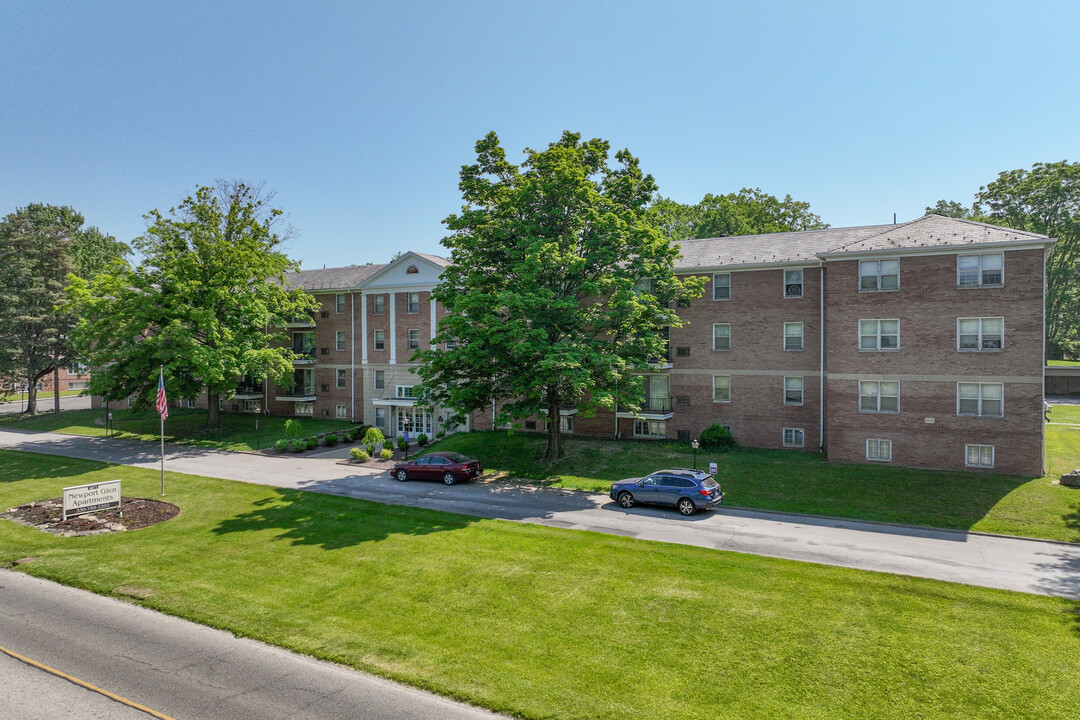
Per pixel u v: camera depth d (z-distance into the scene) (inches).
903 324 997.2
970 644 440.8
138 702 378.3
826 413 1122.7
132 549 692.7
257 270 1515.7
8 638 472.4
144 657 439.2
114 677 410.3
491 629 476.7
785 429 1201.4
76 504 831.7
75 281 1478.8
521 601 529.7
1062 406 1829.5
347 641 458.6
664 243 1054.4
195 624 497.7
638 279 1098.1
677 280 1083.3
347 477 1090.1
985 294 943.0
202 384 1487.5
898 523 765.3
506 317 1139.9
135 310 1387.8
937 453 976.9
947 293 967.0
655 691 385.4
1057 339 2588.6
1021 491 850.1
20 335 2063.2
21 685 400.5
